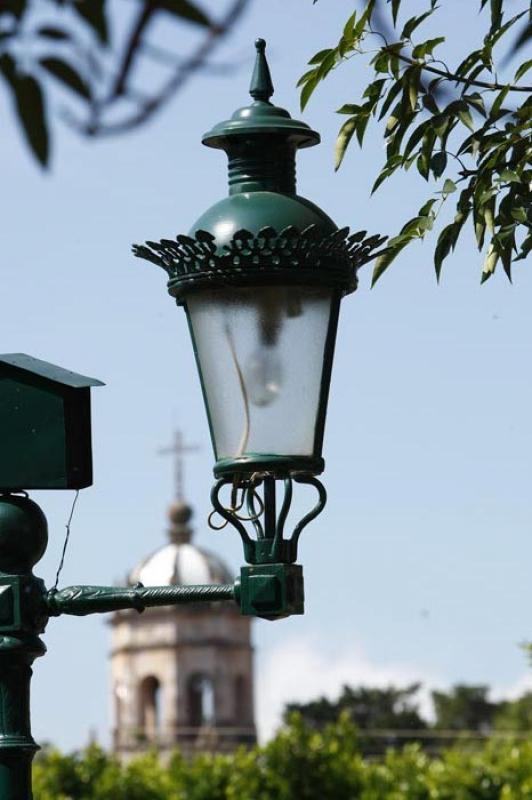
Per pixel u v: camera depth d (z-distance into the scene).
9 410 12.76
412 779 50.84
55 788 54.06
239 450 12.42
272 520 12.51
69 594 12.60
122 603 12.57
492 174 14.05
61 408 12.73
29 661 12.61
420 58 13.72
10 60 5.70
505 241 14.23
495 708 160.62
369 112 14.05
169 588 12.46
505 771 49.31
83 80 5.68
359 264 12.77
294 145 12.98
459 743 59.19
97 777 54.28
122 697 135.25
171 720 133.00
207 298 12.50
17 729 12.47
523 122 13.87
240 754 53.81
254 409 12.42
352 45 13.65
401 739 156.12
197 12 5.61
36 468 12.70
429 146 14.02
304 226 12.53
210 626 134.88
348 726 54.47
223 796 53.22
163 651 134.75
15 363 12.76
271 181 12.84
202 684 134.38
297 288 12.42
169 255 12.58
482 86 13.87
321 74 13.83
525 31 8.07
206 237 12.35
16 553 12.67
